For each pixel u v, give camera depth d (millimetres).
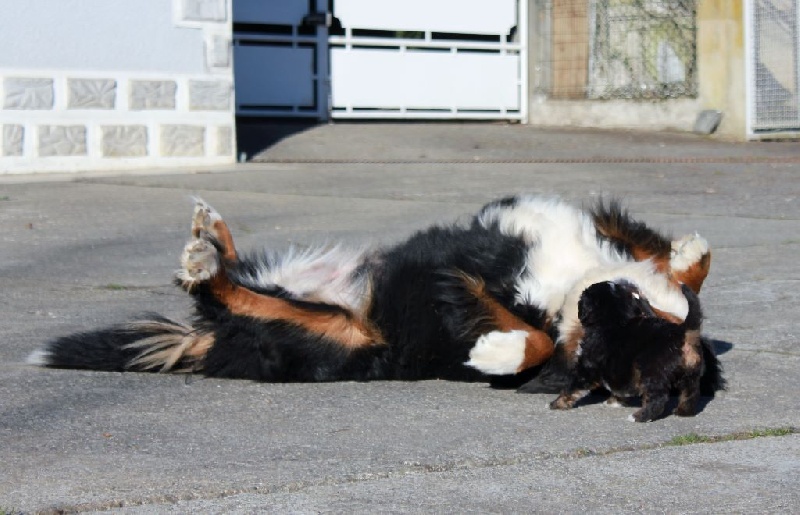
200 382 5559
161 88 14984
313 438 4562
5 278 8273
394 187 13180
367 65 19859
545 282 5441
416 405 5133
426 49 20250
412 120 20344
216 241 5727
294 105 19453
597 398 5273
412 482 4031
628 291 4949
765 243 9703
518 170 14844
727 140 19156
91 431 4613
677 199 12344
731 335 6488
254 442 4492
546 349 5230
